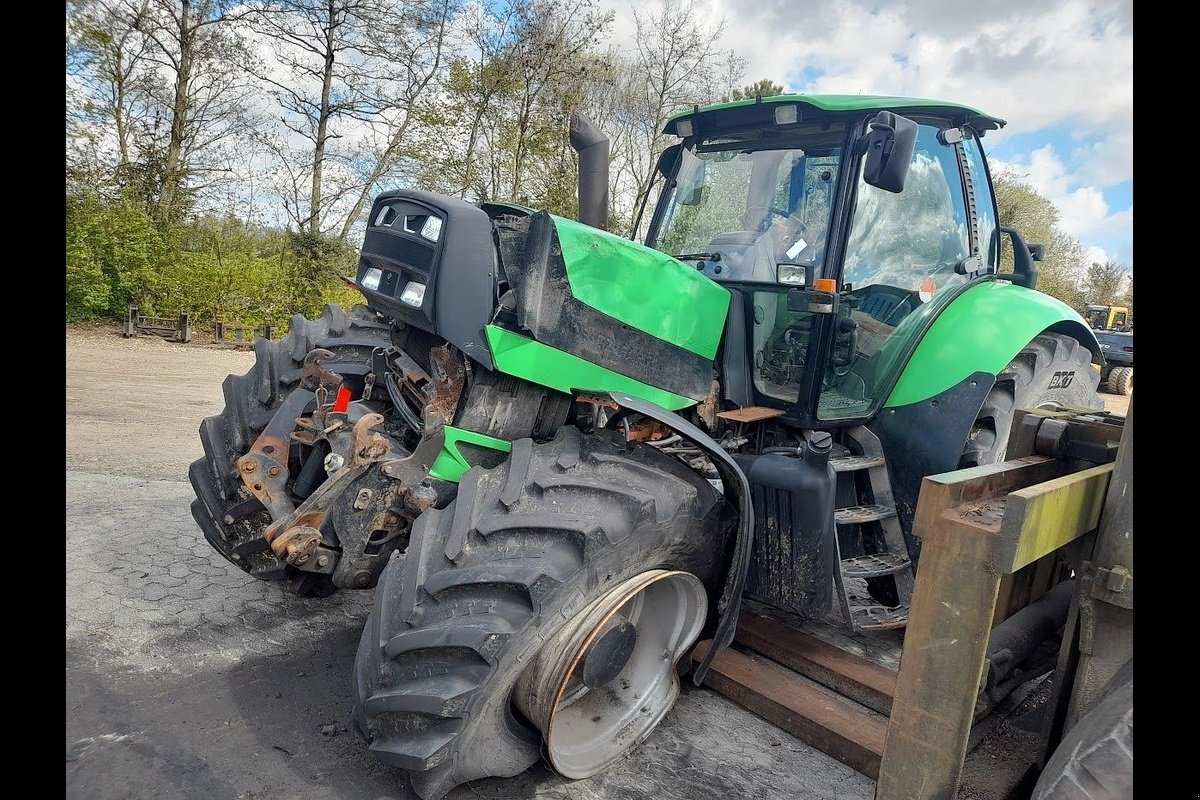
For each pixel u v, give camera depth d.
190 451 5.91
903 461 3.46
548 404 2.77
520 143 18.25
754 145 3.58
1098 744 1.56
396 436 2.91
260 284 14.89
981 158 4.16
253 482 2.68
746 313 3.33
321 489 2.53
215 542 3.22
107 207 14.34
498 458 2.70
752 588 2.96
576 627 2.26
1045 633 2.50
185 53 16.62
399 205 2.75
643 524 2.28
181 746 2.45
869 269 3.37
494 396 2.66
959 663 1.74
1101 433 2.15
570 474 2.38
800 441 3.38
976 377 3.44
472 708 2.03
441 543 2.28
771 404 3.33
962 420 3.37
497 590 2.10
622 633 2.48
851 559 3.22
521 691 2.27
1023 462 2.14
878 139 2.72
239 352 12.62
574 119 3.61
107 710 2.60
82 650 2.96
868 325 3.42
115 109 15.77
